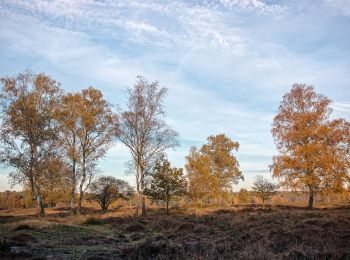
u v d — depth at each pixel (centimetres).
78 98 3622
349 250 995
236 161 5762
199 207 4722
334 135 3841
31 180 3186
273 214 2869
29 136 3197
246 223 2220
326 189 3775
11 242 1412
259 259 942
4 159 3088
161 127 3438
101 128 3650
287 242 1267
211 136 5912
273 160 4081
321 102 4019
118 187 4991
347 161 3803
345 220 2102
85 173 3606
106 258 1113
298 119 4019
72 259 1102
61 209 5394
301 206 4141
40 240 1580
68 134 3547
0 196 7250
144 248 1166
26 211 4912
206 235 1730
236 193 7494
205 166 5081
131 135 3428
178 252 1094
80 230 2000
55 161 3278
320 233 1470
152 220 2817
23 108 3200
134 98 3447
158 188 3750
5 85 3238
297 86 4191
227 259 973
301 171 3859
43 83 3338
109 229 2183
